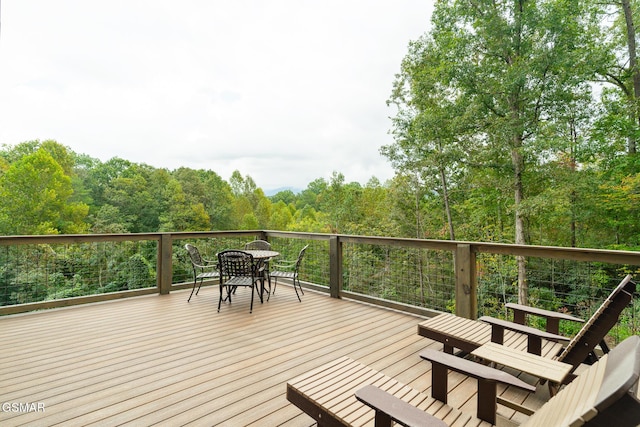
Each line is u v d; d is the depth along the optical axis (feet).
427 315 13.14
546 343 8.45
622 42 34.22
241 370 8.71
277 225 108.88
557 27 30.17
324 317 13.26
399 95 47.39
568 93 31.60
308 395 5.60
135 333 11.39
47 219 67.87
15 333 11.34
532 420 4.32
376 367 8.89
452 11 36.81
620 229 32.55
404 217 53.31
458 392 7.63
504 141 33.24
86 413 6.79
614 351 3.78
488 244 10.97
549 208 32.63
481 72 34.17
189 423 6.49
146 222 88.22
